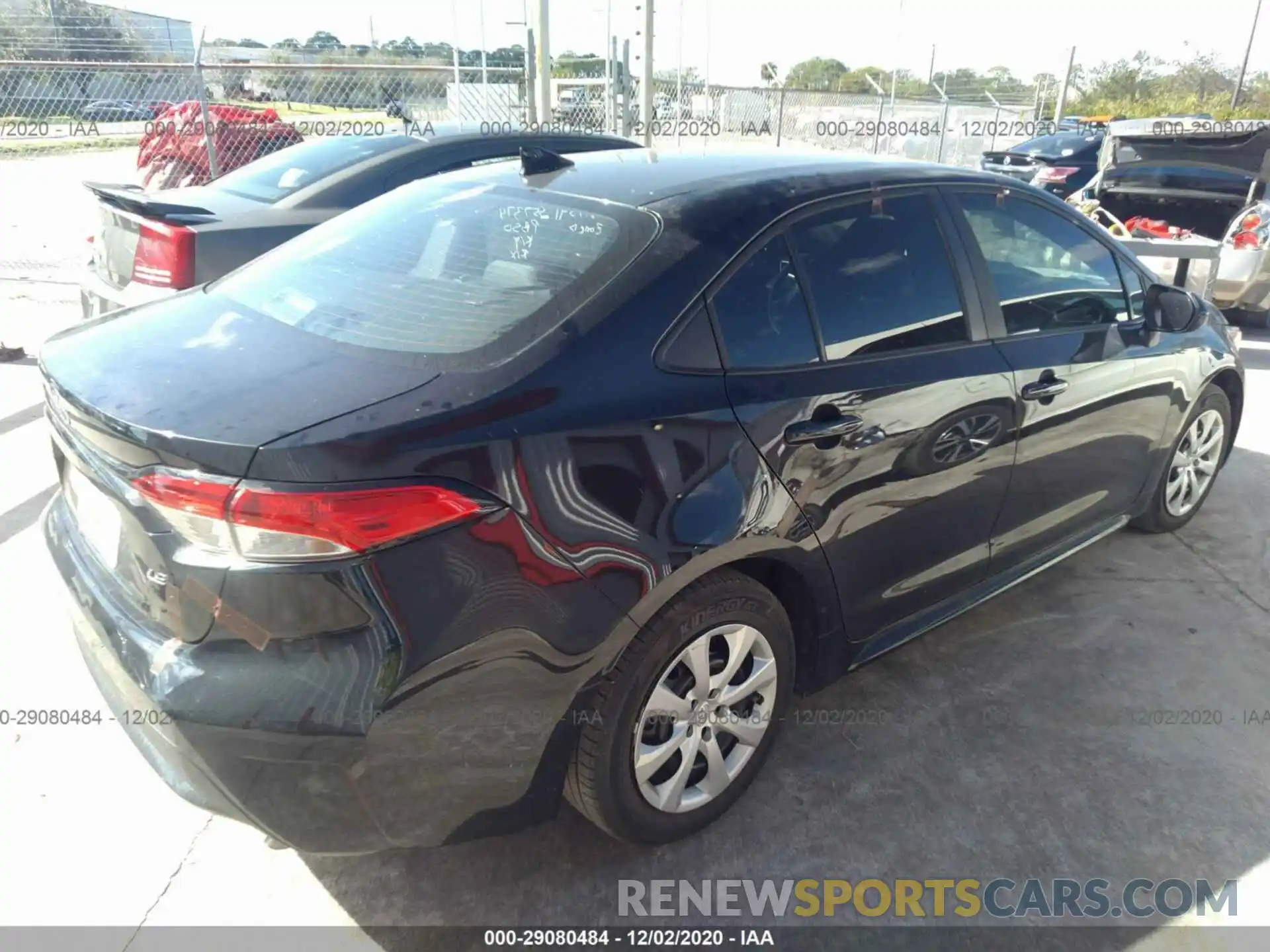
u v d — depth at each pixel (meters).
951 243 2.88
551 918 2.26
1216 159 7.73
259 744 1.80
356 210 3.00
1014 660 3.28
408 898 2.30
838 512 2.48
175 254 4.62
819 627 2.62
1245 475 4.90
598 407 2.04
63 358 2.25
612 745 2.18
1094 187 8.61
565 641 2.00
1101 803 2.63
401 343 2.11
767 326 2.38
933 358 2.72
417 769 1.91
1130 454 3.60
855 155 3.06
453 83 10.68
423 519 1.80
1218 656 3.32
